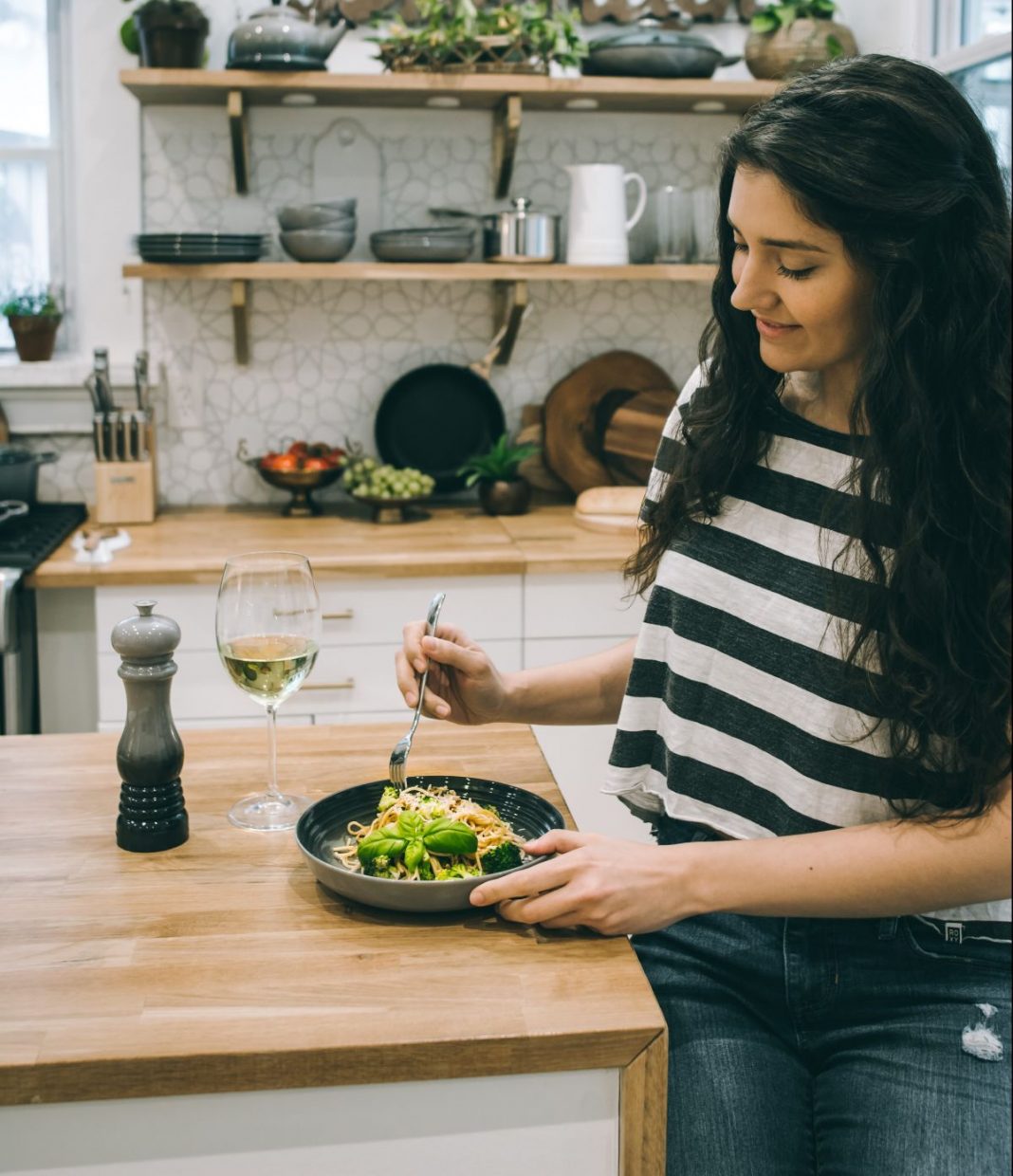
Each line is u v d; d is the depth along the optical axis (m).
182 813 1.25
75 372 3.19
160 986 0.99
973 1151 1.09
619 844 1.12
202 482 3.36
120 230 3.22
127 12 3.13
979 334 1.11
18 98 3.23
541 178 3.35
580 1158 0.98
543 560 2.76
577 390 3.39
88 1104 0.93
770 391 1.33
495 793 1.28
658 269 3.07
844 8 3.39
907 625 1.16
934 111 1.10
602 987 1.00
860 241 1.12
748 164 1.14
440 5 2.98
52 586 2.66
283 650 1.24
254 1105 0.95
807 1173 1.15
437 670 1.48
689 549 1.39
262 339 3.31
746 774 1.34
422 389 3.37
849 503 1.25
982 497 1.11
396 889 1.07
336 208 2.95
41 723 2.80
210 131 3.20
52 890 1.14
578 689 1.53
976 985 1.23
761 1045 1.25
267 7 3.02
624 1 3.28
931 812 1.22
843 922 1.27
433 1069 0.94
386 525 3.10
